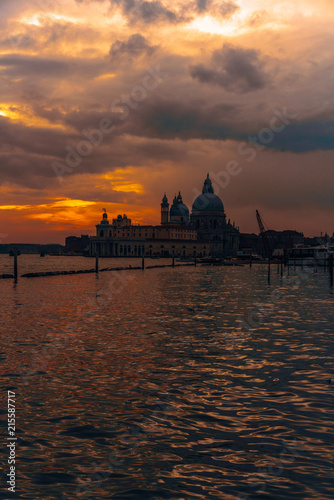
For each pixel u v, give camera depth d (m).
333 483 12.91
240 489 12.70
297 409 18.28
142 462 14.20
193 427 16.67
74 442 15.51
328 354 27.59
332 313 46.78
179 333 34.75
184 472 13.62
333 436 15.79
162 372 23.66
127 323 39.84
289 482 12.98
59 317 43.94
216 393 20.31
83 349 29.00
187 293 72.44
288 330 36.09
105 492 12.62
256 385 21.44
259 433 16.11
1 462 14.15
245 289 81.88
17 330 36.16
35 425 16.83
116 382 21.97
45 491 12.64
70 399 19.56
